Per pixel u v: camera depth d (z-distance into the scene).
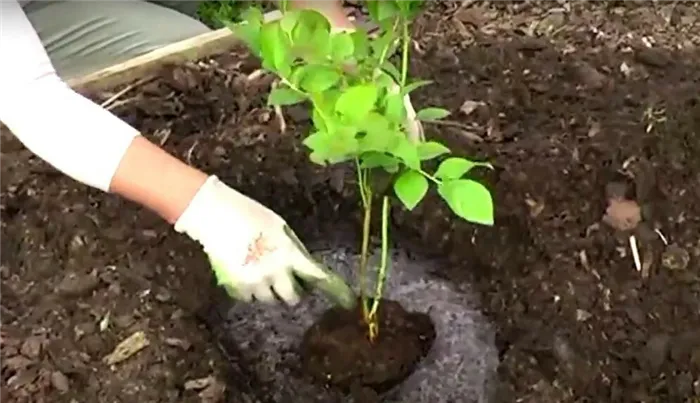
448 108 1.85
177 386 1.47
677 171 1.71
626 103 1.85
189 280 1.61
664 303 1.53
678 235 1.63
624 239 1.62
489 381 1.47
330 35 1.25
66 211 1.71
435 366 1.49
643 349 1.48
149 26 2.01
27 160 1.82
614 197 1.68
